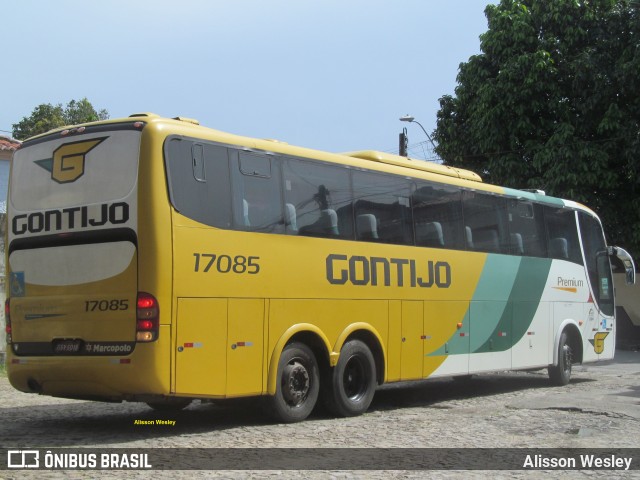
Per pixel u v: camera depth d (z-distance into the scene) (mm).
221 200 9125
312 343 10367
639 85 23609
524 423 10203
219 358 8914
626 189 25156
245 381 9227
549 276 15234
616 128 23906
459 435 9227
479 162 26672
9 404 12031
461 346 12883
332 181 10758
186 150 8828
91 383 8617
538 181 24219
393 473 7168
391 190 11766
